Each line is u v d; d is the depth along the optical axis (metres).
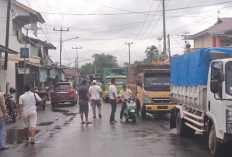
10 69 23.98
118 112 19.91
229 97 7.14
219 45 32.44
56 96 25.41
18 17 29.47
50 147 9.27
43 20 33.56
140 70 19.05
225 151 7.68
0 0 28.52
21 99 9.86
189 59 9.91
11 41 28.53
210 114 8.12
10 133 11.88
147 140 10.27
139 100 17.50
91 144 9.65
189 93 10.06
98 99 16.50
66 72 77.75
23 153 8.51
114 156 8.09
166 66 19.11
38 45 35.25
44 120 16.20
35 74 32.38
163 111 16.03
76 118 16.73
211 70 8.19
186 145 9.45
